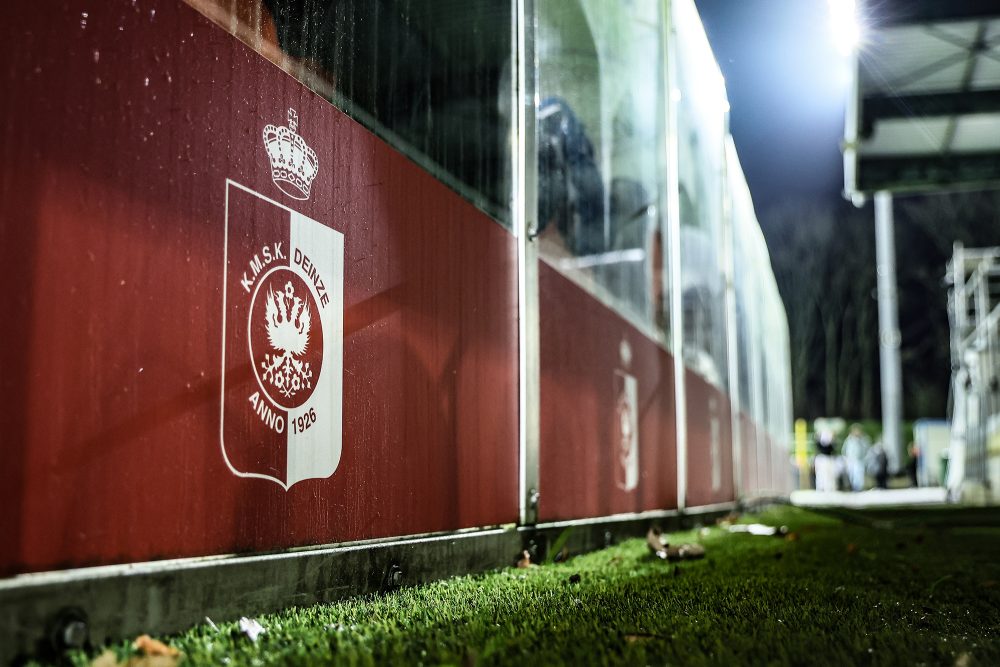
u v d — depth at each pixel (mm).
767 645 1969
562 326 4629
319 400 2523
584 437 4855
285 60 2488
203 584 2016
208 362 2094
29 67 1670
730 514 9359
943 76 11242
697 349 8102
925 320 44531
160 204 1973
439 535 3189
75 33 1775
